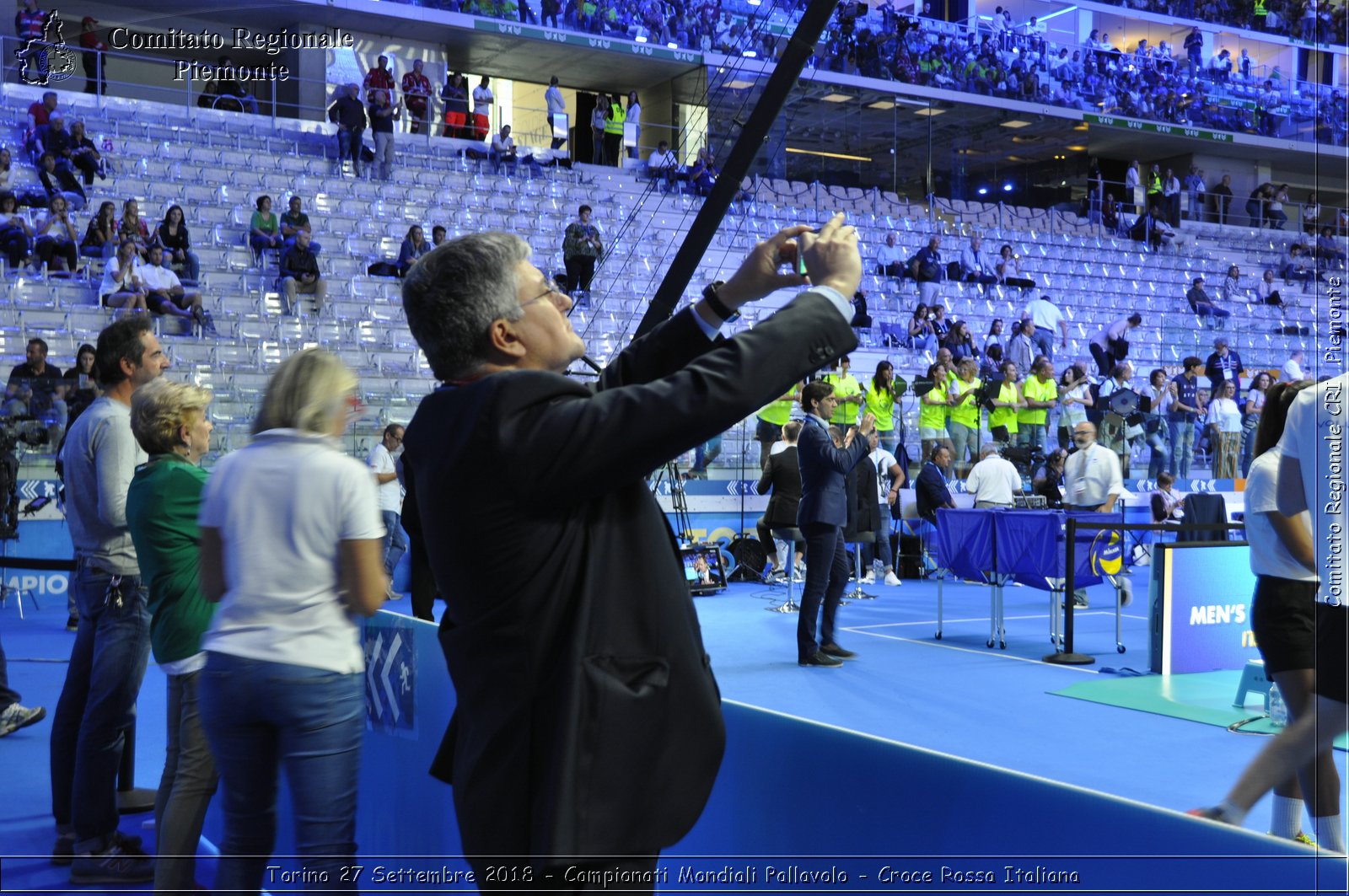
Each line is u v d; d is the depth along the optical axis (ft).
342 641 7.82
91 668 12.28
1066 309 71.56
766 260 5.13
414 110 66.80
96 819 11.80
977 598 37.78
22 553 32.73
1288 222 92.63
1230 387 50.11
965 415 45.65
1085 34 91.25
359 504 7.82
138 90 72.74
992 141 81.56
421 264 4.97
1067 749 16.79
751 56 72.28
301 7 67.46
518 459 4.31
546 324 4.94
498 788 4.50
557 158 68.49
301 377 8.05
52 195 47.50
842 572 25.26
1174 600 23.21
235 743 7.73
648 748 4.39
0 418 32.55
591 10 73.82
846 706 20.18
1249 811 8.09
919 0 85.92
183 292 44.57
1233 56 93.86
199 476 10.30
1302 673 8.89
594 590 4.47
